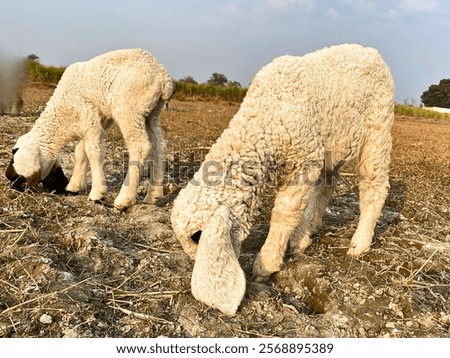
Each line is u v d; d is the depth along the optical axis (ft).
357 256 4.73
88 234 4.58
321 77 4.11
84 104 5.68
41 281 3.84
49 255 4.21
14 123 10.50
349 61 4.37
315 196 4.98
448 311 4.00
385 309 3.92
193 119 15.60
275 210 4.11
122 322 3.61
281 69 3.98
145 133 5.66
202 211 3.46
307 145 3.89
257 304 3.82
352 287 4.18
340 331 3.70
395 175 8.52
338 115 4.19
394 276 4.39
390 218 5.99
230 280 3.49
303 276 4.27
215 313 3.65
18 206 5.22
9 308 3.51
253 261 4.50
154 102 5.68
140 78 5.51
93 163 5.74
